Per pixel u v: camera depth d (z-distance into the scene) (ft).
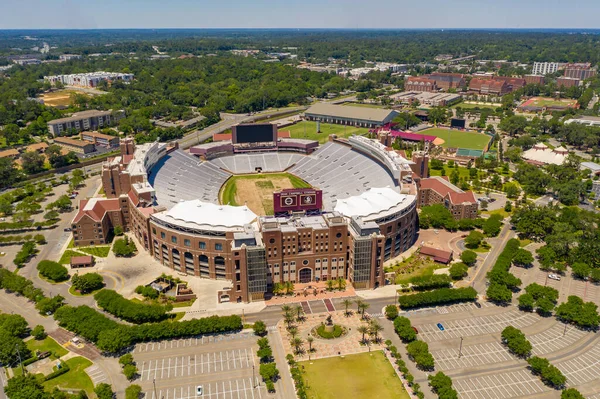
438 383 473.26
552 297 616.39
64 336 564.71
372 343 558.15
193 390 484.74
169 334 556.51
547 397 474.90
